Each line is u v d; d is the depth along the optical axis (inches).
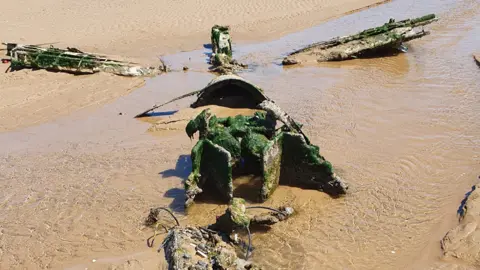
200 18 912.3
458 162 394.0
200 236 296.8
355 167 394.3
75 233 335.6
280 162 366.3
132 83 621.0
